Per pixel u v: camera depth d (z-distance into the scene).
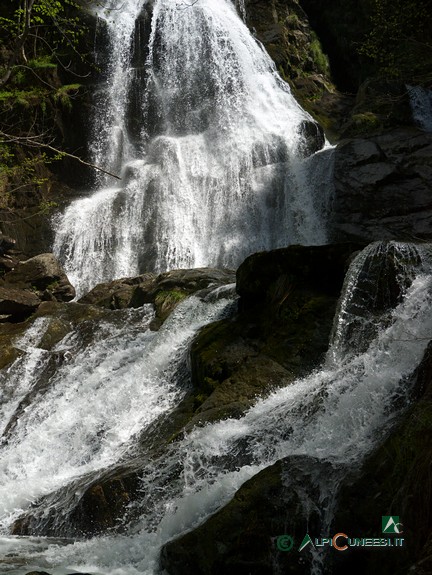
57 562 6.78
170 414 9.34
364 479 5.68
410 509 5.15
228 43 23.14
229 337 9.95
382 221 16.94
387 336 7.68
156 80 22.47
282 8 26.00
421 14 20.83
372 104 21.61
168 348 10.84
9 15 22.14
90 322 13.27
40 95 20.59
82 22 22.17
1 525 8.09
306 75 24.95
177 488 7.14
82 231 18.91
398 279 8.80
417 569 4.51
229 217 19.34
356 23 25.09
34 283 16.27
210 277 13.79
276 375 8.82
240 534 5.79
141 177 19.73
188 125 21.94
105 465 8.83
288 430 7.21
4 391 11.66
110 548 6.84
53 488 8.54
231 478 6.71
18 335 13.13
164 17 23.16
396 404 6.64
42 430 10.47
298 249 10.10
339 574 5.45
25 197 19.33
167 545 6.14
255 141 20.66
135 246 18.77
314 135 21.11
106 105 21.47
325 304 9.47
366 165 17.73
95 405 10.52
